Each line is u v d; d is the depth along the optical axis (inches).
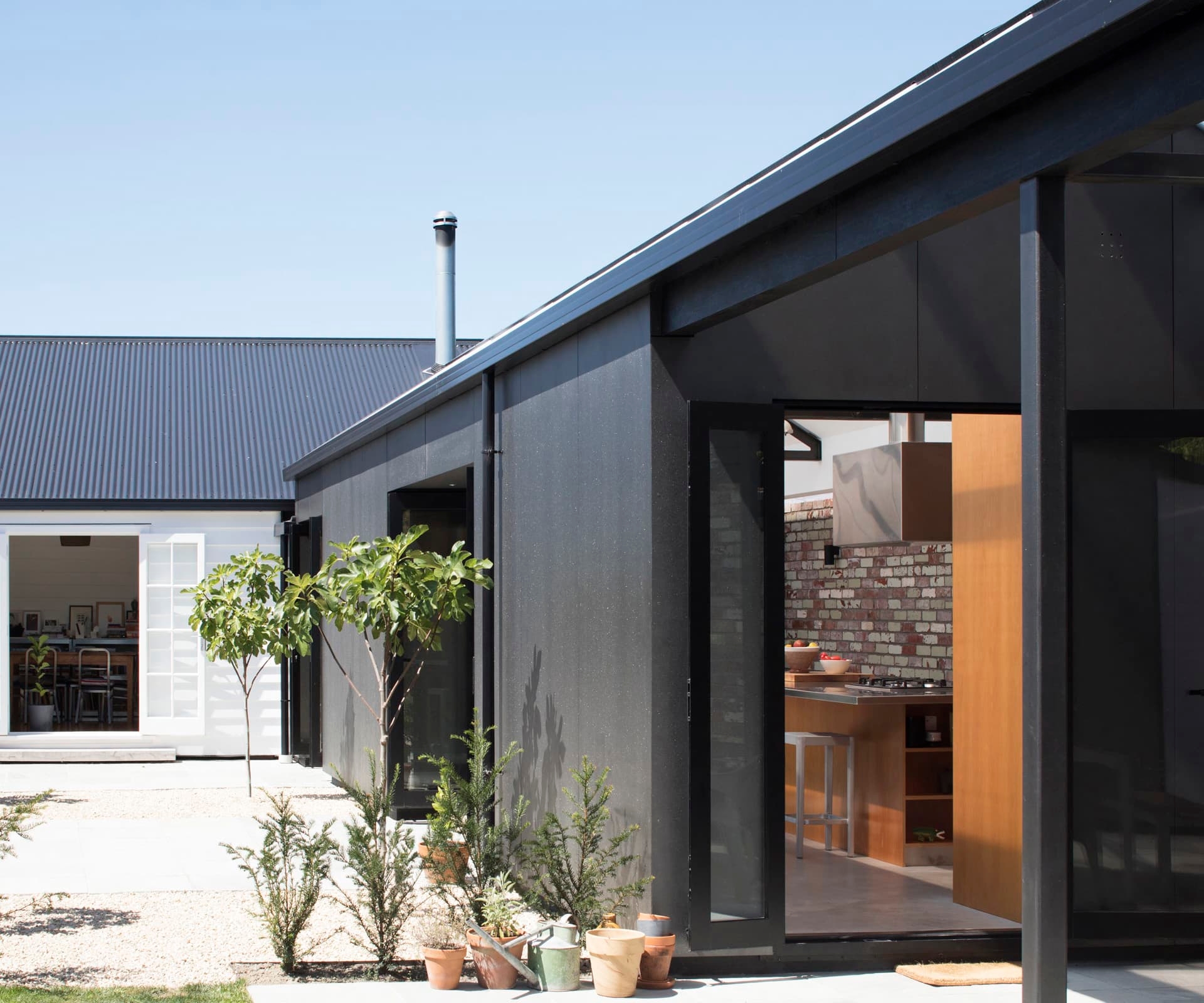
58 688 646.5
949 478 358.0
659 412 219.6
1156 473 240.1
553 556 264.8
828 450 461.1
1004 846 259.1
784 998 204.7
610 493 235.9
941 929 244.5
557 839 246.4
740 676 221.1
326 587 362.6
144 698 550.6
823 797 352.5
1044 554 133.3
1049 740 133.2
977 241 234.4
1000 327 234.4
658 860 216.1
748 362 223.5
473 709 323.6
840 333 227.5
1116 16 118.6
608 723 235.3
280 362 695.7
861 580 437.4
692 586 216.8
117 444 600.7
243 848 237.8
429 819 239.1
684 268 207.8
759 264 189.9
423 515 396.8
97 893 284.0
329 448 473.7
